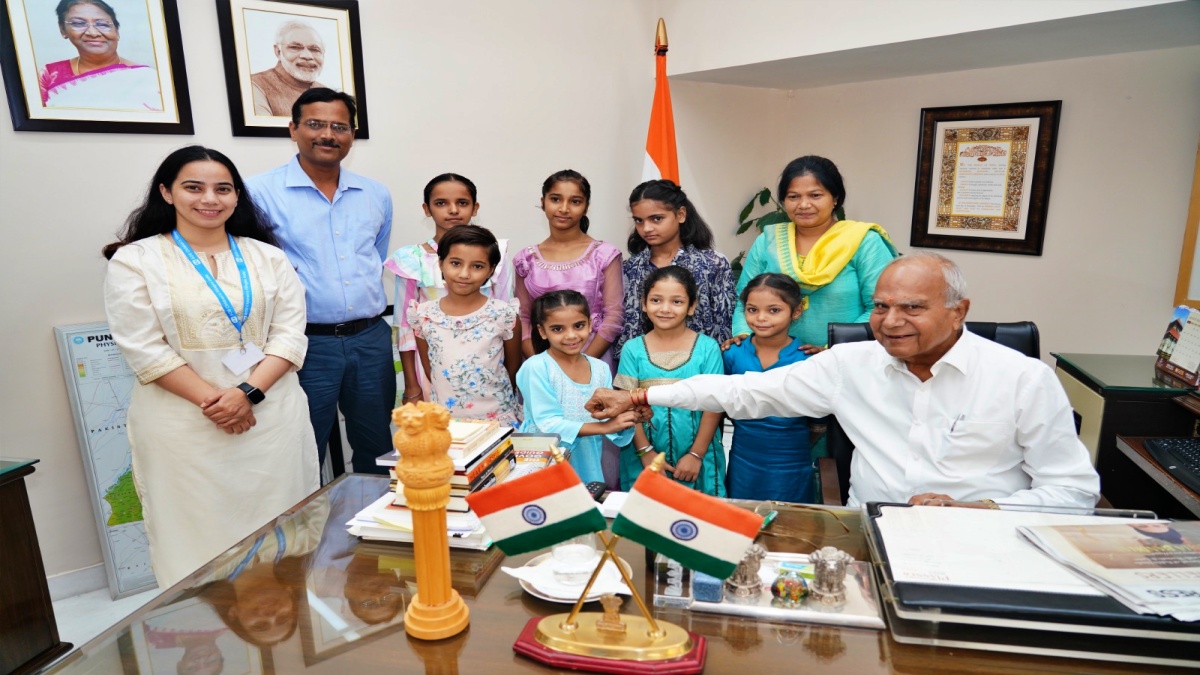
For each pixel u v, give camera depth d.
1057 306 3.35
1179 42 2.81
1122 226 3.11
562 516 0.98
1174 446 1.88
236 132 2.71
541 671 0.96
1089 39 2.77
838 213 2.96
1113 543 1.13
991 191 3.49
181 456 1.95
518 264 2.75
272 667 0.99
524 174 3.49
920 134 3.72
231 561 1.27
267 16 2.70
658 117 3.53
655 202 2.49
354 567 1.25
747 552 1.11
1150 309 3.07
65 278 2.46
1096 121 3.13
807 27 3.15
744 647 1.01
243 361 1.99
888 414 1.67
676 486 0.94
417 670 0.97
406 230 3.18
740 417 1.87
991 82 3.44
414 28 3.05
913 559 1.12
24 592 1.85
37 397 2.46
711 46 3.57
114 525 2.58
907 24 2.82
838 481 1.80
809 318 2.51
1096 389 2.29
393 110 3.05
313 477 2.25
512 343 2.56
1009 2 2.54
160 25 2.48
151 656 1.02
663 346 2.30
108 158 2.48
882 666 0.97
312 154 2.34
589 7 3.54
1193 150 2.89
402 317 2.62
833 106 4.14
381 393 2.60
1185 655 0.96
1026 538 1.18
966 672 0.95
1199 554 1.09
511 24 3.31
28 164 2.35
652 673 0.94
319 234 2.40
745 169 4.31
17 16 2.25
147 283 1.89
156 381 1.93
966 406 1.57
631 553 1.25
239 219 2.10
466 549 1.28
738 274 4.28
